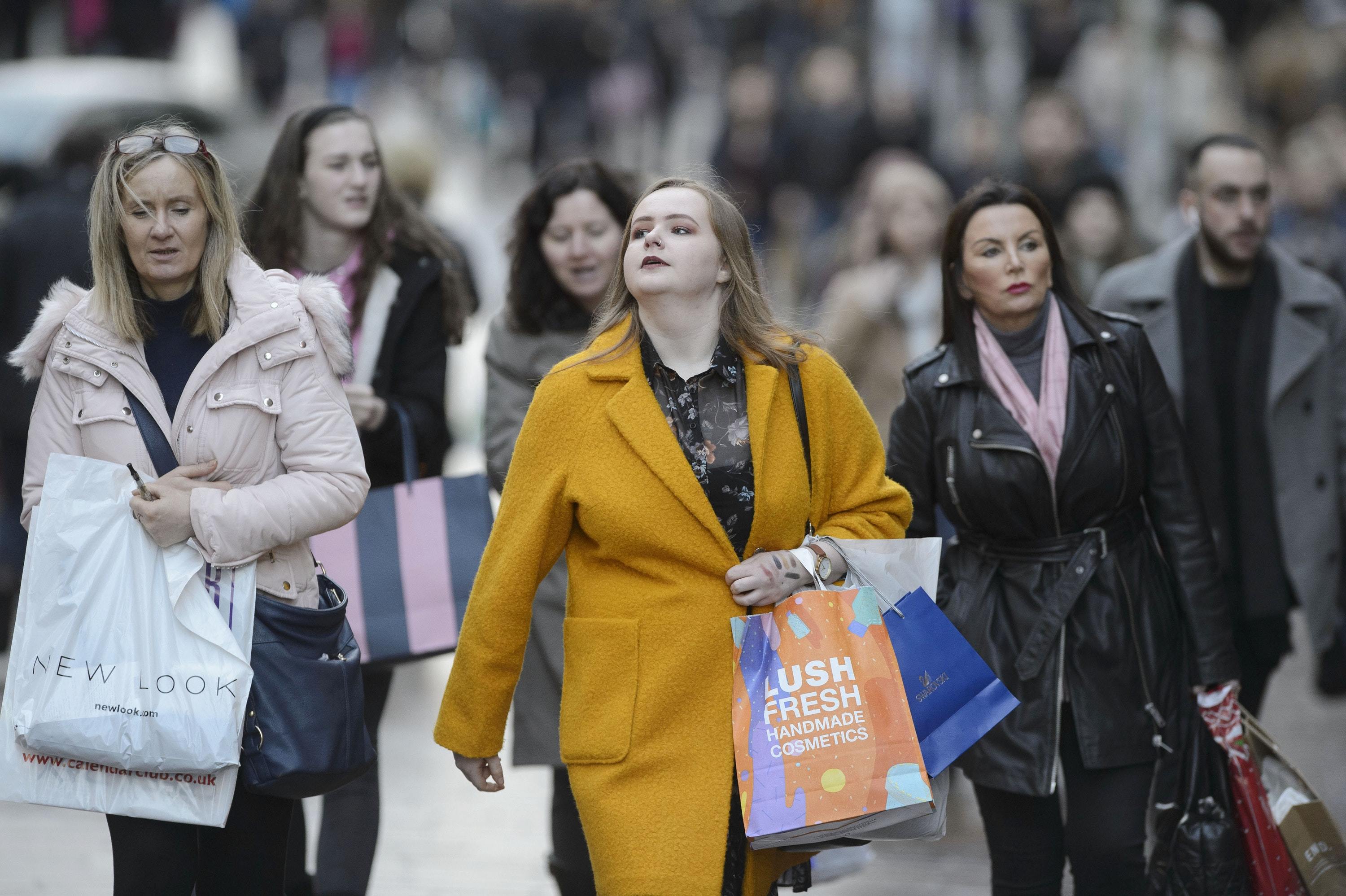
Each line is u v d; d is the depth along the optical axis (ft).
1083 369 48.32
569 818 54.49
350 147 56.39
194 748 40.16
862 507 43.52
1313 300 59.21
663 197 42.24
